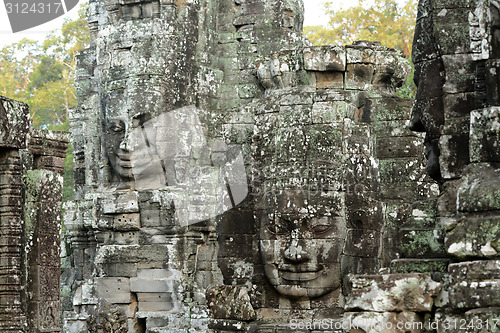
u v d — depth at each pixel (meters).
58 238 16.47
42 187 16.23
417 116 12.38
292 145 18.77
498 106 10.97
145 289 23.41
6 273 15.46
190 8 24.45
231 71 24.97
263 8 24.91
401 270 11.77
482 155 11.00
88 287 23.89
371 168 18.64
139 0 24.33
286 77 19.64
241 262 19.33
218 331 17.94
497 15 11.04
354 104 19.33
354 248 18.39
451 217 11.58
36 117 42.16
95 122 26.02
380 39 38.91
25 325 15.44
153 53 24.00
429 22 12.20
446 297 11.02
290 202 18.55
